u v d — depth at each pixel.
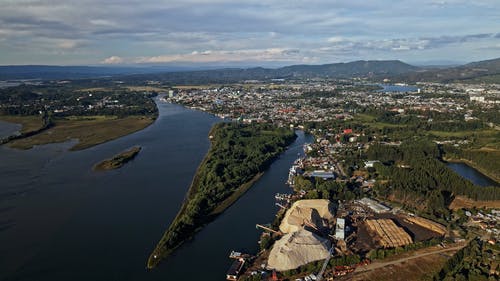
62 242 169.50
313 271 143.12
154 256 154.75
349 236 171.25
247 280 137.75
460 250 152.12
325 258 150.88
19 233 177.62
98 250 162.50
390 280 137.75
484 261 145.62
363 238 169.50
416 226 182.12
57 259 155.62
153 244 167.38
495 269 140.00
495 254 152.12
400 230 173.25
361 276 140.12
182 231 174.12
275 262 147.75
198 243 169.38
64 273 145.75
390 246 160.25
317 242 156.88
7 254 159.62
